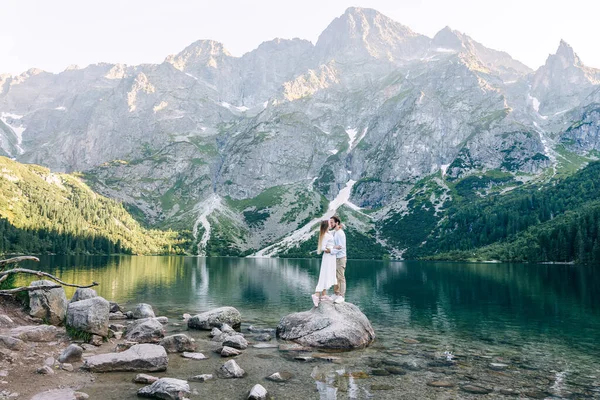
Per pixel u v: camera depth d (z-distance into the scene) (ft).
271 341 74.84
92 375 47.44
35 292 69.51
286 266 530.68
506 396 45.80
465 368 58.65
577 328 97.96
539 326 100.68
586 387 50.08
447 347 74.49
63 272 274.77
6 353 48.34
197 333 81.30
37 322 67.05
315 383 48.96
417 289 208.85
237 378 50.34
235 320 90.79
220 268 447.42
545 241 586.86
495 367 59.77
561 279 276.21
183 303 138.21
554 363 63.26
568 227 548.31
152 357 52.24
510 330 94.73
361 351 69.00
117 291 172.65
